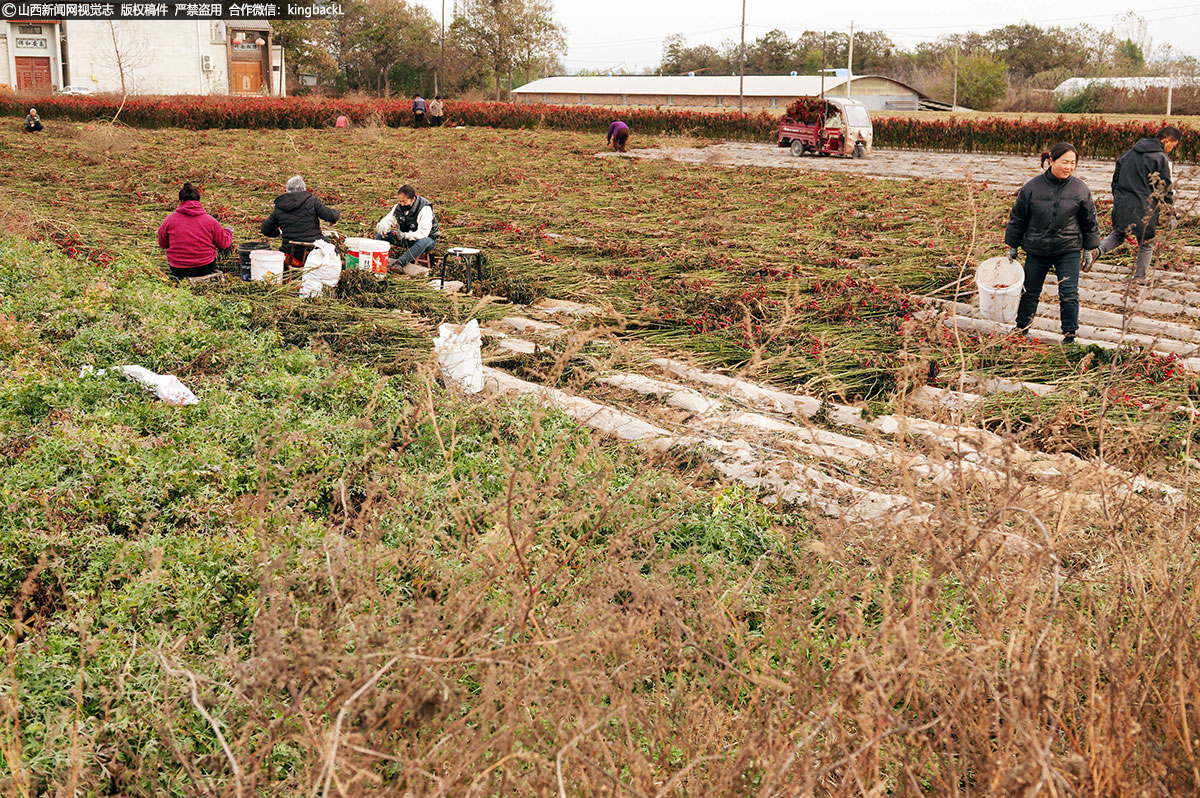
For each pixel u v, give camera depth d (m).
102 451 5.53
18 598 4.27
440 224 15.64
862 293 10.09
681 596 3.55
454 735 2.65
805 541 4.13
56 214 15.02
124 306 9.08
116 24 61.22
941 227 14.33
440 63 81.25
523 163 26.98
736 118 41.06
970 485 3.62
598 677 2.85
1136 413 5.86
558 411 6.24
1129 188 9.22
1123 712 2.63
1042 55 109.19
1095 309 9.53
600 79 81.50
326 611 2.97
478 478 5.12
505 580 3.25
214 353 7.91
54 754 3.09
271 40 71.81
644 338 8.76
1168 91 61.75
